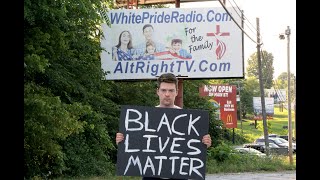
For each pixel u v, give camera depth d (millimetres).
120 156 7020
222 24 27875
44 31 17938
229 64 27844
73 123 17422
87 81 23359
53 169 20516
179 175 6977
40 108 16328
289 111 40719
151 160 7012
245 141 69812
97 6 22062
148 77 28328
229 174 27594
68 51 20594
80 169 22938
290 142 38250
